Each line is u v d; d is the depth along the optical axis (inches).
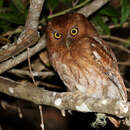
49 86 446.0
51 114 597.0
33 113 597.9
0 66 354.0
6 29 418.0
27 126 602.5
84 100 275.4
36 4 285.9
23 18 379.9
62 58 363.6
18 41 308.3
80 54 349.4
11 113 607.5
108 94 357.7
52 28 378.0
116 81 357.4
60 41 370.3
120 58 501.4
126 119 314.2
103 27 445.1
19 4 401.7
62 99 284.0
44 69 446.9
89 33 381.4
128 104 256.1
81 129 510.9
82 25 376.2
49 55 392.2
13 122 605.9
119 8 448.5
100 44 365.4
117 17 454.6
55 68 386.0
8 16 380.2
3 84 297.7
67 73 365.7
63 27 371.9
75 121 513.7
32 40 309.0
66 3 433.7
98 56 351.9
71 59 355.6
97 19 442.3
